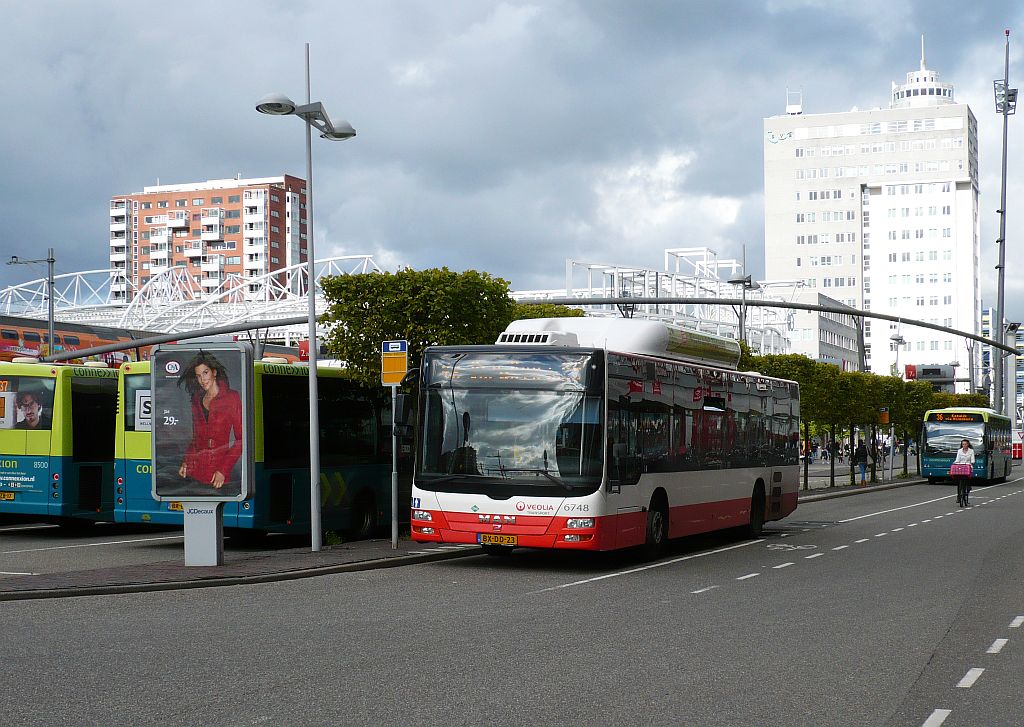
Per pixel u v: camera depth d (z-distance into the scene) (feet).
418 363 78.02
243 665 31.60
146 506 71.31
